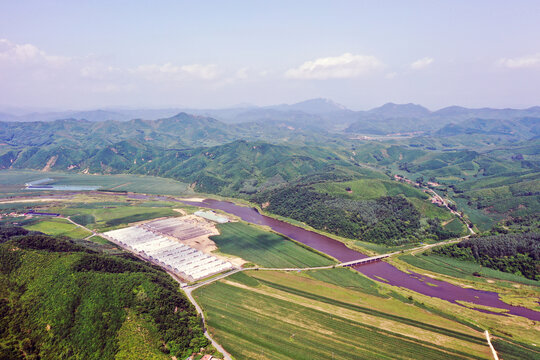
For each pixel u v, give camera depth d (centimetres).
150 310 13050
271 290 16638
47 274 13700
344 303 15538
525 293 16850
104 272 14550
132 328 12194
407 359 11706
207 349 12081
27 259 14475
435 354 11988
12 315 12106
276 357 11781
